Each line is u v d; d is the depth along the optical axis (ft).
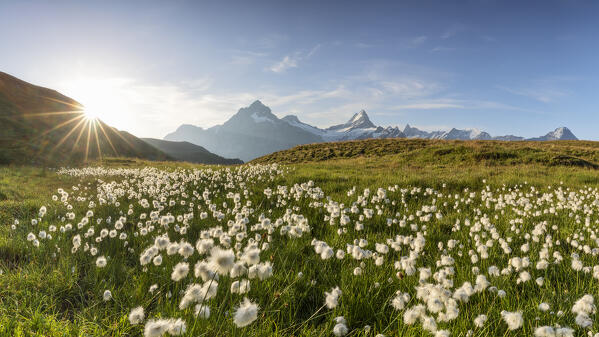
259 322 9.34
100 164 105.29
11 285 11.10
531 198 34.83
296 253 15.51
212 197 33.88
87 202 31.12
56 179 54.70
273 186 42.22
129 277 12.74
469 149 90.33
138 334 8.81
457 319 9.48
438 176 50.03
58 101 196.03
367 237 18.42
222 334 8.35
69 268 12.88
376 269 13.51
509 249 14.78
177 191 31.94
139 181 46.96
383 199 28.86
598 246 17.33
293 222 19.45
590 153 107.76
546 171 59.82
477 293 11.16
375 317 10.03
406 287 11.64
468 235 20.02
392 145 145.18
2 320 8.41
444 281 10.37
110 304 10.66
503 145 128.16
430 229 21.11
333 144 163.43
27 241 16.14
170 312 9.47
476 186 42.57
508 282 12.23
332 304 8.76
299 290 11.98
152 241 17.42
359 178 46.47
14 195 34.65
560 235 20.58
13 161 95.55
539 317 9.57
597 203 27.96
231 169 67.00
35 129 146.41
